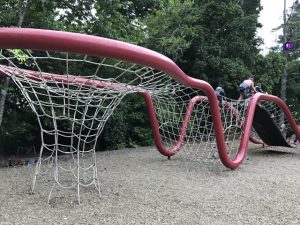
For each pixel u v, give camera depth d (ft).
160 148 30.30
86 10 32.42
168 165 28.07
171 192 19.27
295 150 38.34
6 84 30.66
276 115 42.78
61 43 11.67
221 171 25.64
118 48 12.78
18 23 29.48
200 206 16.80
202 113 33.78
